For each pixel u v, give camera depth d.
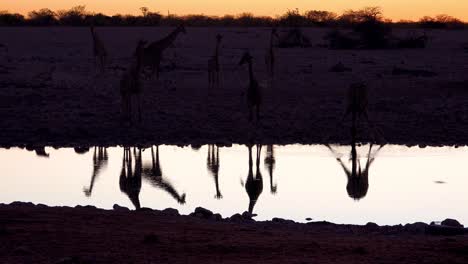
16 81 109.12
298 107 89.94
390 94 100.69
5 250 31.92
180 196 52.12
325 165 63.28
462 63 146.88
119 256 31.02
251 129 77.94
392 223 44.59
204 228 36.75
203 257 30.88
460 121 81.75
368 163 63.91
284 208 48.66
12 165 62.81
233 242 33.25
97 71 125.75
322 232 37.72
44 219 37.47
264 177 58.69
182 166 62.88
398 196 52.12
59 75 118.25
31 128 78.06
